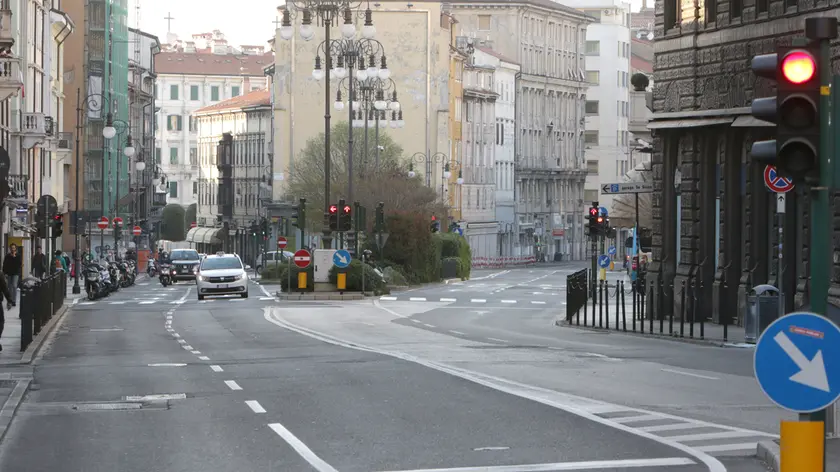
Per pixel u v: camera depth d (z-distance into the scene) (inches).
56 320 1670.8
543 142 6796.3
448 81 5221.5
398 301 2399.1
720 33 1601.9
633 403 765.9
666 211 1724.9
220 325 1660.9
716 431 649.0
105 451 606.9
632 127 2358.5
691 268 1674.5
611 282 3380.9
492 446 600.1
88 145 4591.5
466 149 5812.0
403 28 5191.9
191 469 554.6
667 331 1486.2
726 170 1616.6
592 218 2174.0
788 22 1460.4
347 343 1311.5
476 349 1210.6
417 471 536.1
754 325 1266.0
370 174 3725.4
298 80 5162.4
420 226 3238.2
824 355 401.1
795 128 447.8
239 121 7027.6
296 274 2564.0
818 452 409.7
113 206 4753.9
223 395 820.6
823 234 453.1
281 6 5177.2
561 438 622.8
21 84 1866.4
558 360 1068.5
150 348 1258.0
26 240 2935.5
